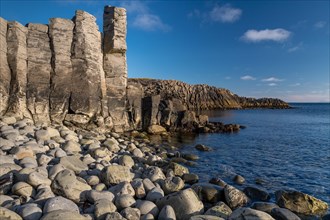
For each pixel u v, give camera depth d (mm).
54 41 22781
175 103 36125
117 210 7848
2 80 19891
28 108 21375
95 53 24922
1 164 9188
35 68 22125
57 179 8297
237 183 13219
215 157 19000
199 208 8188
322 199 11516
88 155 12492
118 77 27547
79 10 23734
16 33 20984
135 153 15758
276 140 27969
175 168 12984
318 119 60844
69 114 22953
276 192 10969
